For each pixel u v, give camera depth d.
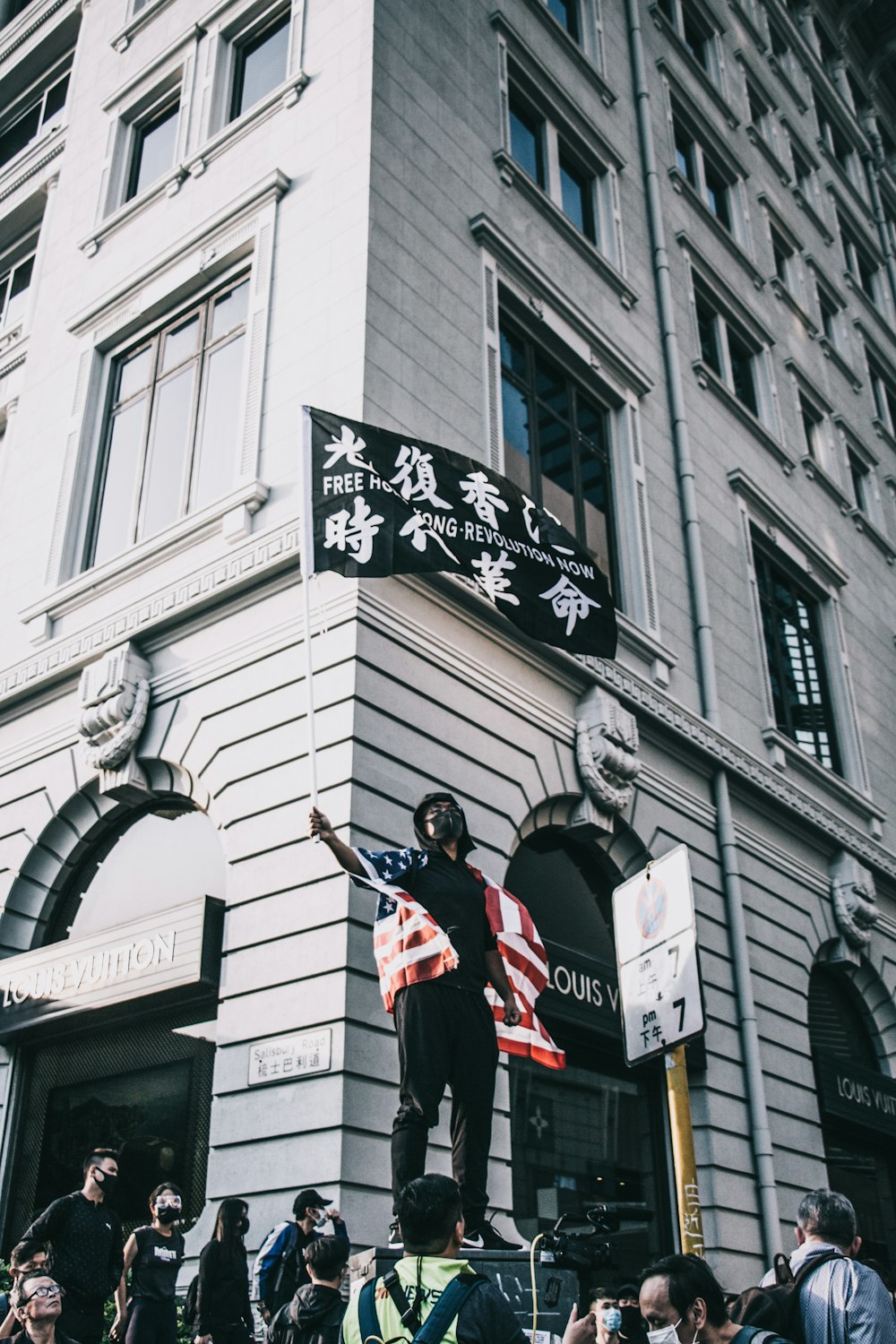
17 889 12.20
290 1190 8.70
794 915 15.41
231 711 10.95
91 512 13.88
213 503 11.70
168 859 11.34
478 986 7.46
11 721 13.22
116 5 17.75
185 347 13.73
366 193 12.16
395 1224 6.94
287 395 11.88
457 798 10.61
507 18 15.91
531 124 16.08
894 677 21.36
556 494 13.95
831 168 27.55
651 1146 12.22
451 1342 3.64
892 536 23.55
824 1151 14.30
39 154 17.89
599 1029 11.54
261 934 9.83
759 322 20.28
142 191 15.31
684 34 22.64
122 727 11.50
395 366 11.66
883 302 28.16
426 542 9.70
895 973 17.30
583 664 12.62
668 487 15.98
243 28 15.31
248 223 13.34
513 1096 10.70
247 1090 9.31
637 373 15.75
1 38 19.94
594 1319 4.68
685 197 19.33
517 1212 10.27
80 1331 7.46
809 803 16.33
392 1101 9.05
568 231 15.48
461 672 11.17
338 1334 5.97
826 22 30.08
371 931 9.41
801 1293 4.89
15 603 13.88
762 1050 13.70
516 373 13.89
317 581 10.73
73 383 14.79
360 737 9.87
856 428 23.53
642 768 13.38
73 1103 10.94
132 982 10.31
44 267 16.50
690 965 7.27
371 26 13.20
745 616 16.70
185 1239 9.13
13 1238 10.76
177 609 11.59
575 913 12.37
